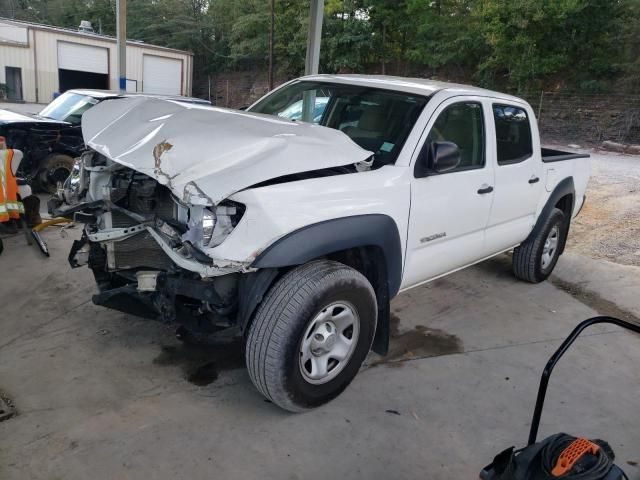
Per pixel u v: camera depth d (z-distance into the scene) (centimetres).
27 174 832
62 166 855
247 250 285
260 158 302
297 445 305
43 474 269
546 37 2648
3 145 638
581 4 2477
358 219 327
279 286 308
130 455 287
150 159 309
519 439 326
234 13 4078
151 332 415
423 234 387
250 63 4162
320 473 286
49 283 489
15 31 3017
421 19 3014
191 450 294
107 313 439
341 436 316
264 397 347
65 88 3275
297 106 453
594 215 934
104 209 342
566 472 176
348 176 333
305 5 3503
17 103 2873
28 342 390
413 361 408
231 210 289
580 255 698
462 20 2925
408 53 3119
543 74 2695
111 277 379
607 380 402
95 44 3256
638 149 1988
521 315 507
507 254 685
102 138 365
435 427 332
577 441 189
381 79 452
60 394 333
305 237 300
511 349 438
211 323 329
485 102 447
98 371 361
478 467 301
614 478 174
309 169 308
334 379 338
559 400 371
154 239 325
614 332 481
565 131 2420
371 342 356
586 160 622
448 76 3067
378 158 373
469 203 425
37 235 575
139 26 4700
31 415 312
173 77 3634
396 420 335
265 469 285
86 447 290
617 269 642
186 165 298
